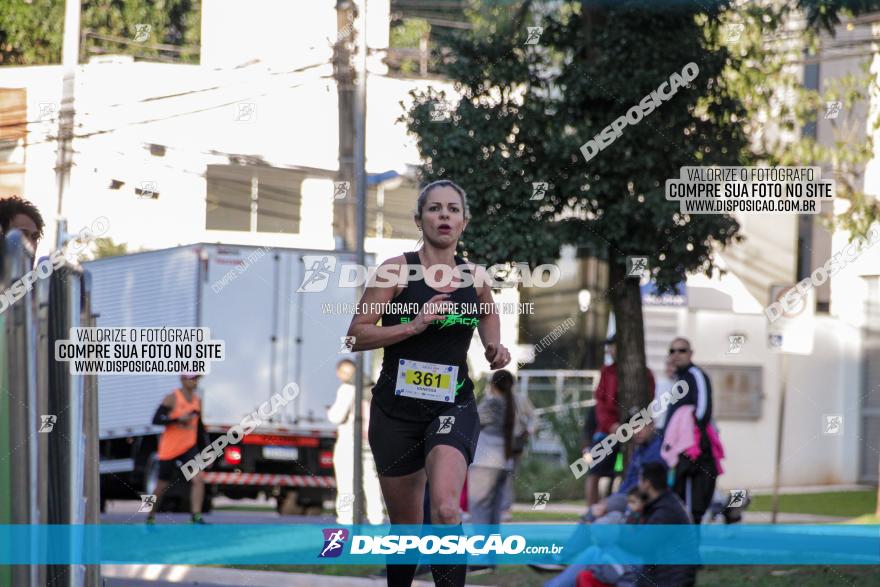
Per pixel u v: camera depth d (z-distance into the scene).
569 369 24.59
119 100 21.39
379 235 21.94
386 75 18.88
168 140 22.31
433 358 9.25
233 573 15.48
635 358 17.83
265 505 26.72
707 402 15.03
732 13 17.62
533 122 17.33
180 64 21.84
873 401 24.66
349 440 20.28
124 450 24.98
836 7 17.48
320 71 22.06
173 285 24.62
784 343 19.27
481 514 15.40
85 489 7.50
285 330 24.89
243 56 22.12
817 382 24.92
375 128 19.02
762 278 24.27
